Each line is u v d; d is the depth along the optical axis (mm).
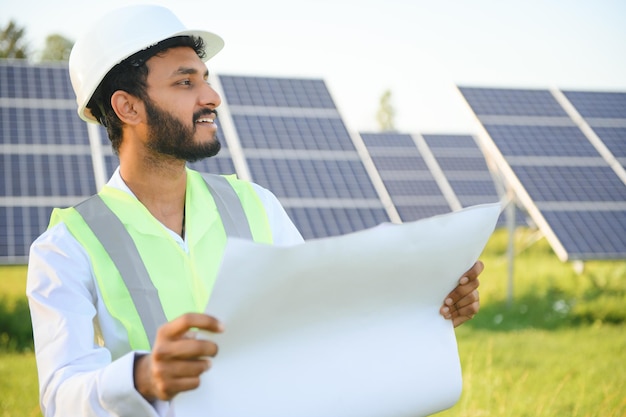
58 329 1945
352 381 1812
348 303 1801
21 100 10195
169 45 2125
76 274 2041
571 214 10742
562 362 7574
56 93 10406
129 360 1707
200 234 2197
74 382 1805
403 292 1871
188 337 1666
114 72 2137
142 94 2105
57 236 2084
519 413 5949
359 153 10234
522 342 8609
